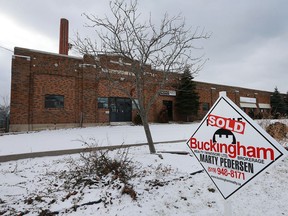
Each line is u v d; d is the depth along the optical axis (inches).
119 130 561.3
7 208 126.6
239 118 70.9
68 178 173.5
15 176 185.9
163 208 134.0
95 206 130.2
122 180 158.1
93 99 684.7
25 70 583.5
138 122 730.2
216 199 151.3
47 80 615.8
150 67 257.4
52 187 158.2
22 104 572.4
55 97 627.5
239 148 70.3
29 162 239.1
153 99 259.6
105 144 337.4
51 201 134.9
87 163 178.4
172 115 898.7
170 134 470.6
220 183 75.5
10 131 550.6
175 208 136.5
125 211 126.6
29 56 593.6
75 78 661.9
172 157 237.0
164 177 179.2
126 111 762.2
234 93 1208.8
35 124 586.2
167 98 885.2
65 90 642.2
